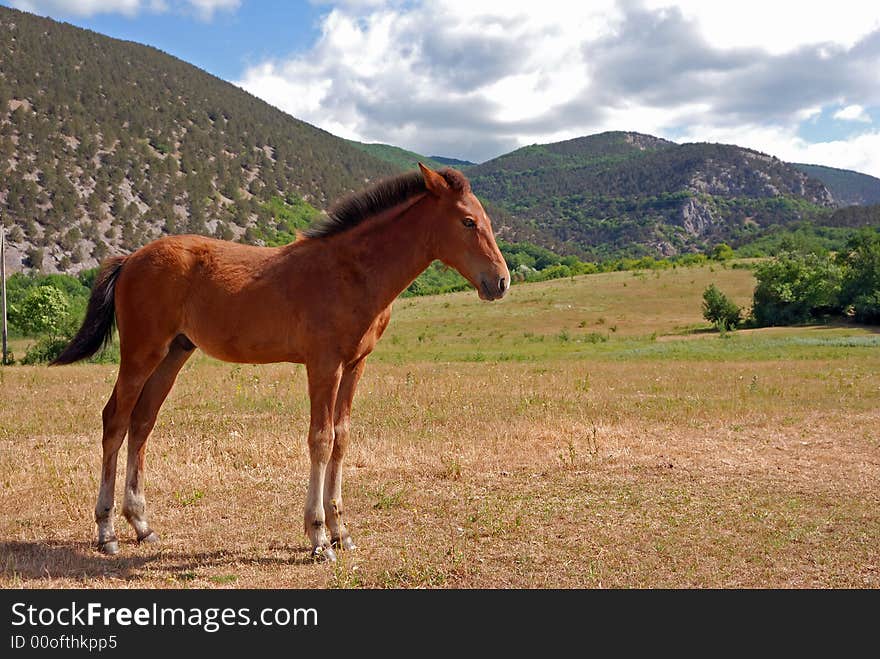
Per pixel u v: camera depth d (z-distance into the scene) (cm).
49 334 3528
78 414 1141
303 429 1008
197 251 551
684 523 591
